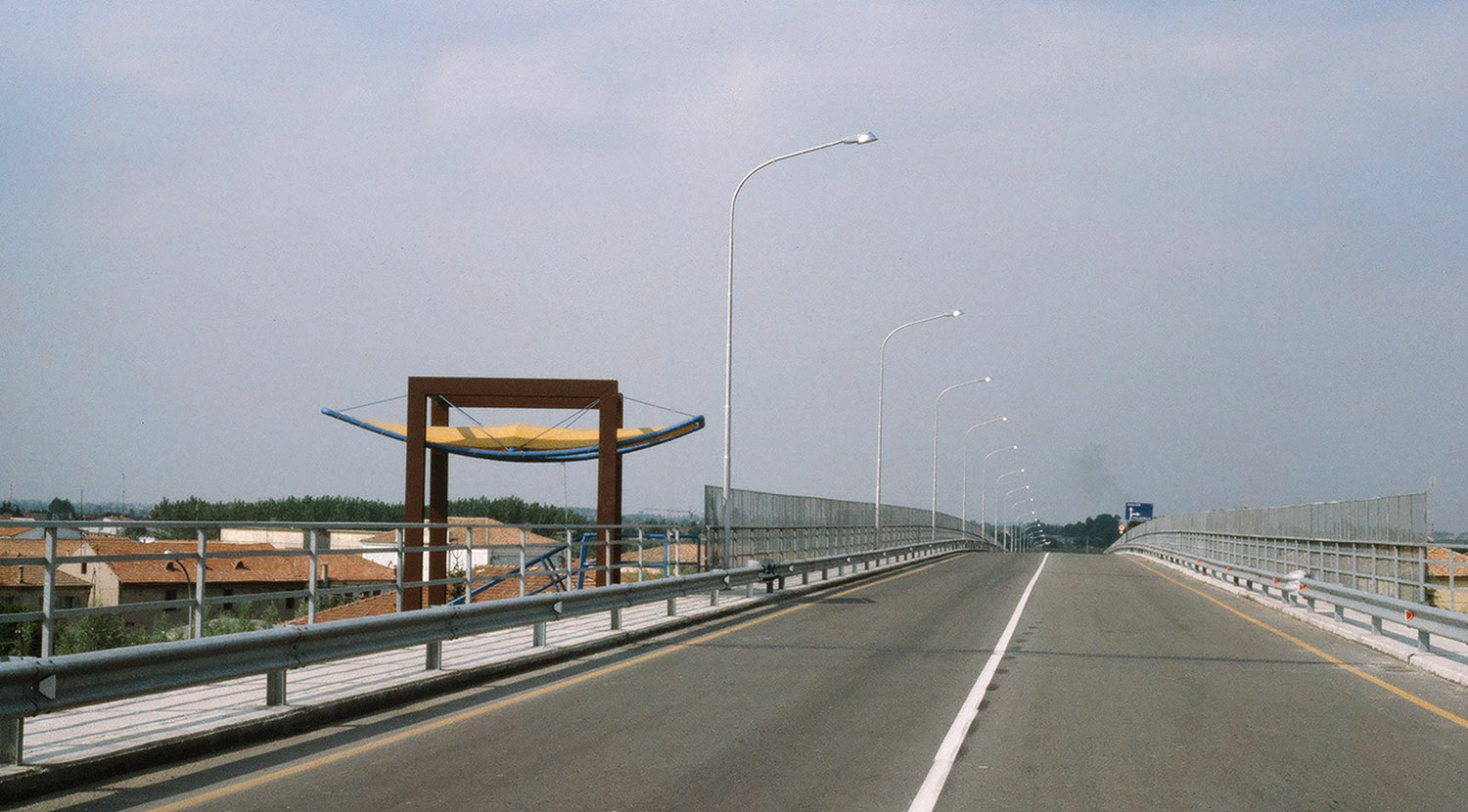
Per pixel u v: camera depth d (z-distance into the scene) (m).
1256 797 7.82
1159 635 19.38
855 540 46.16
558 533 77.38
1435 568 21.12
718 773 8.45
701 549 29.00
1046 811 7.41
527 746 9.40
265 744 9.45
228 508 92.88
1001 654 16.28
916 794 7.82
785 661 15.39
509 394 31.98
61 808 7.20
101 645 18.30
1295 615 23.19
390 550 13.02
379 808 7.29
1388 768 8.80
